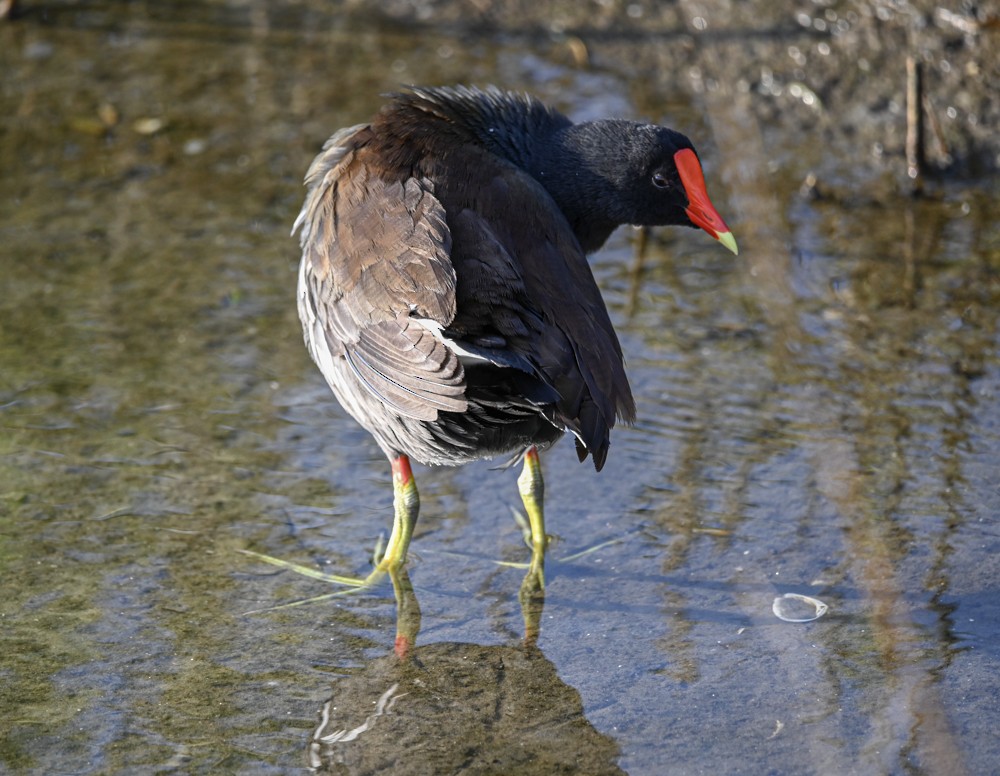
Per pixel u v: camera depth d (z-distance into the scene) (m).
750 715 7.34
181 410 10.45
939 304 11.62
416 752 7.13
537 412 7.29
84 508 9.28
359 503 9.49
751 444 9.98
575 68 15.55
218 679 7.71
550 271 7.74
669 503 9.41
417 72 15.48
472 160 8.22
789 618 8.19
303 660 7.90
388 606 8.45
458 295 7.24
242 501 9.45
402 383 7.16
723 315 11.68
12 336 11.27
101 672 7.74
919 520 9.00
